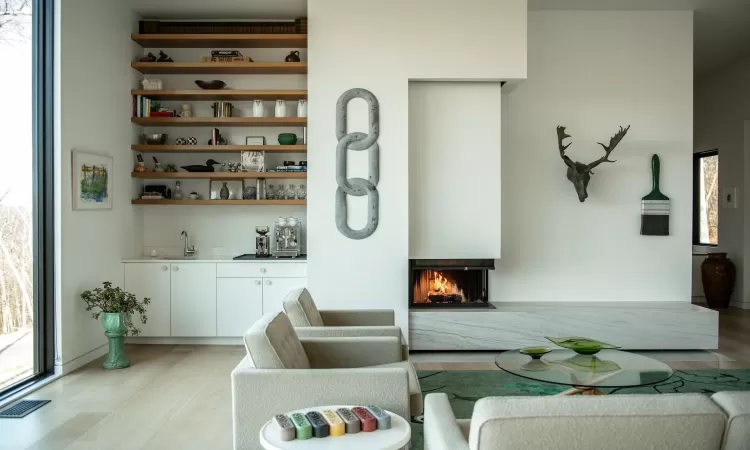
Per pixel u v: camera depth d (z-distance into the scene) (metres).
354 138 5.59
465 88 5.73
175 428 3.65
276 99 6.33
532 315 5.67
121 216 5.94
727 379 4.79
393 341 3.51
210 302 5.95
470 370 5.09
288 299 3.88
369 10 5.59
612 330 5.69
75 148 5.04
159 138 6.21
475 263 5.80
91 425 3.70
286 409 2.58
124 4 5.96
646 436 1.60
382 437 2.20
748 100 7.99
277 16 6.30
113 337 5.08
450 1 5.57
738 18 6.39
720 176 8.69
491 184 5.74
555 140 6.25
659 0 5.91
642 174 6.26
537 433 1.59
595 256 6.27
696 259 9.15
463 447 1.81
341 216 5.61
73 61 5.00
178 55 6.46
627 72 6.25
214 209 6.54
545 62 6.25
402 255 5.63
